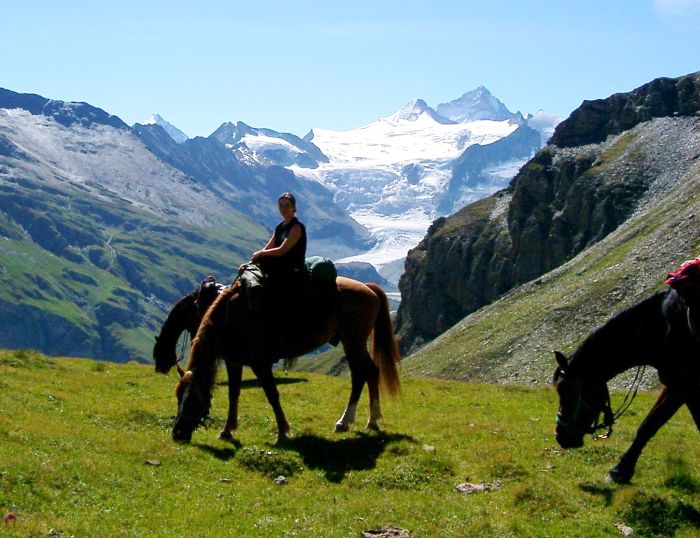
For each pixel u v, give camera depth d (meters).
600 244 144.88
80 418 19.31
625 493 14.16
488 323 129.88
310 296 18.33
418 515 13.51
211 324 17.61
